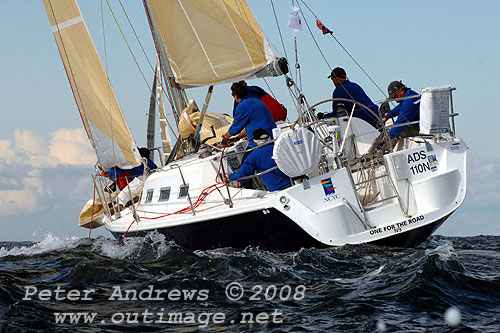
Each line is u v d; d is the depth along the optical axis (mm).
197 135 31969
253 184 27219
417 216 23156
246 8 29781
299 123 27172
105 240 31672
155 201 29547
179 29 31047
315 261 20922
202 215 24688
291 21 27312
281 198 22562
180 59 31625
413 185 23688
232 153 24234
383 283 17766
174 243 25328
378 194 24969
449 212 23422
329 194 22734
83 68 33594
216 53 30828
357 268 20156
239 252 23859
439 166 24000
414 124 26203
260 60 30172
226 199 24547
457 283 17188
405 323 14289
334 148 23062
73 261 24609
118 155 33438
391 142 26375
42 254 27766
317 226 22469
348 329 14102
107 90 33500
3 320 15797
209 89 31703
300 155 22078
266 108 27125
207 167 27203
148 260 23562
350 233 22688
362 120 28031
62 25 33469
